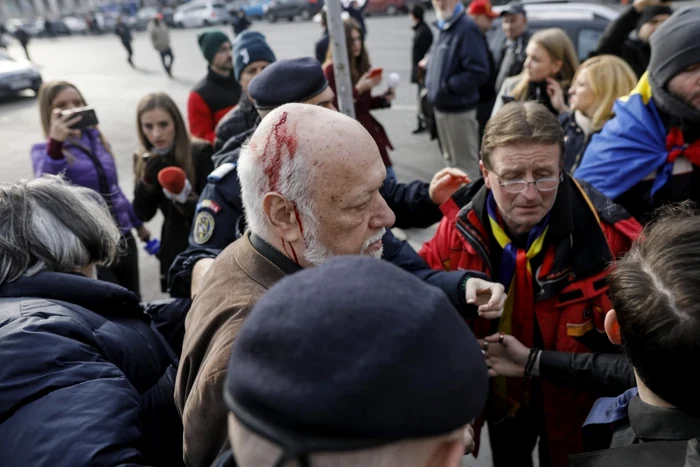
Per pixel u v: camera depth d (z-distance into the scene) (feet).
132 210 10.16
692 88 5.68
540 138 4.48
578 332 4.99
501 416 5.68
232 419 1.75
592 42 17.47
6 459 2.99
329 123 3.49
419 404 1.55
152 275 14.17
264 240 3.71
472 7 18.38
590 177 6.73
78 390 3.22
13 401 3.12
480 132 16.25
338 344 1.56
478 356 1.75
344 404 1.50
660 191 6.32
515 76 13.60
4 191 4.33
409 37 48.01
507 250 5.13
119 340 4.01
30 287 3.95
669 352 2.52
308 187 3.44
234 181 5.90
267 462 1.61
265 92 6.07
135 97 36.73
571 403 5.23
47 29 100.07
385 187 6.71
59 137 8.97
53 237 4.20
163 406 4.34
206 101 12.84
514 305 5.24
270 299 1.74
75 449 2.95
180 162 9.14
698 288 2.49
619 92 7.76
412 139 21.49
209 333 3.49
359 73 13.35
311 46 51.19
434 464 1.70
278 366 1.59
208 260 5.40
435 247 5.74
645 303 2.62
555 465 5.43
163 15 89.71
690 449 2.62
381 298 1.66
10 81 40.09
